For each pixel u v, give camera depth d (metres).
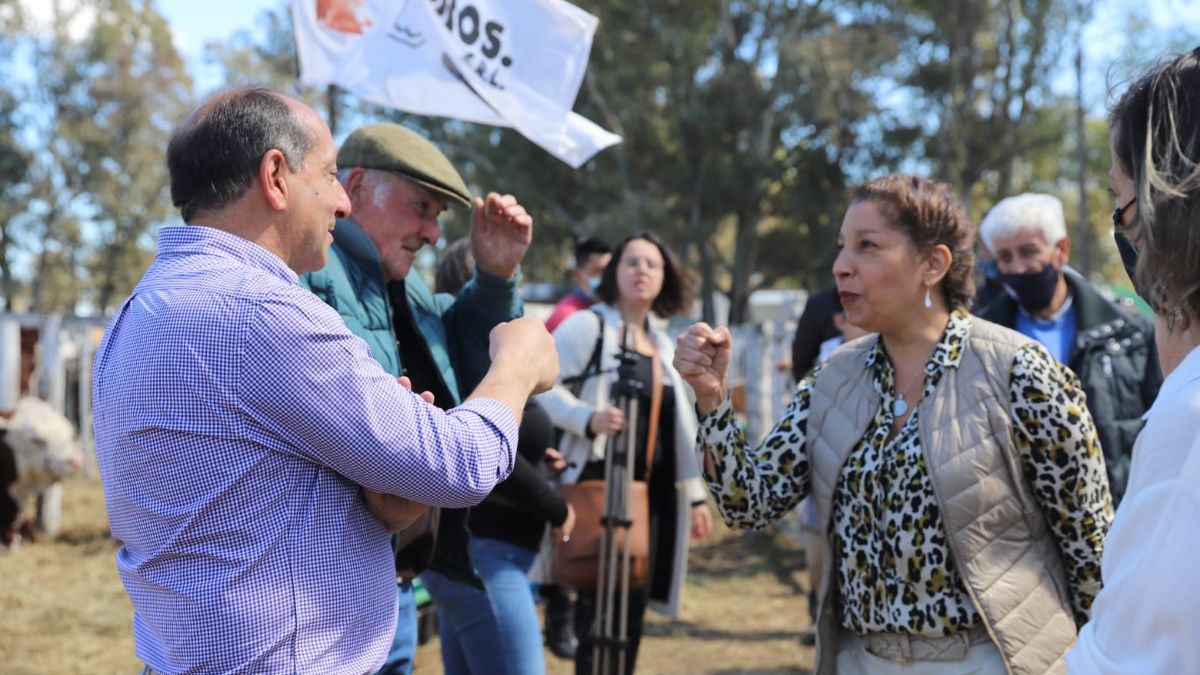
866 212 2.33
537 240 33.50
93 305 48.62
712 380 2.36
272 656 1.62
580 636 4.32
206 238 1.74
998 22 28.09
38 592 6.39
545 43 3.27
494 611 3.29
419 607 5.47
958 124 28.06
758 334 9.10
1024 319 3.70
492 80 3.27
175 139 1.80
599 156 30.66
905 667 2.25
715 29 31.77
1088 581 2.25
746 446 2.43
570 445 4.12
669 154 31.39
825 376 2.46
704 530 4.43
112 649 5.37
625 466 3.90
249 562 1.61
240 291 1.64
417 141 2.72
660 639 5.91
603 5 30.12
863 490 2.31
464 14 3.28
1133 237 1.33
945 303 2.37
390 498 1.75
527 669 3.31
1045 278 3.59
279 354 1.61
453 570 2.77
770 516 2.46
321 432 1.63
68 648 5.34
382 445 1.64
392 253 2.66
